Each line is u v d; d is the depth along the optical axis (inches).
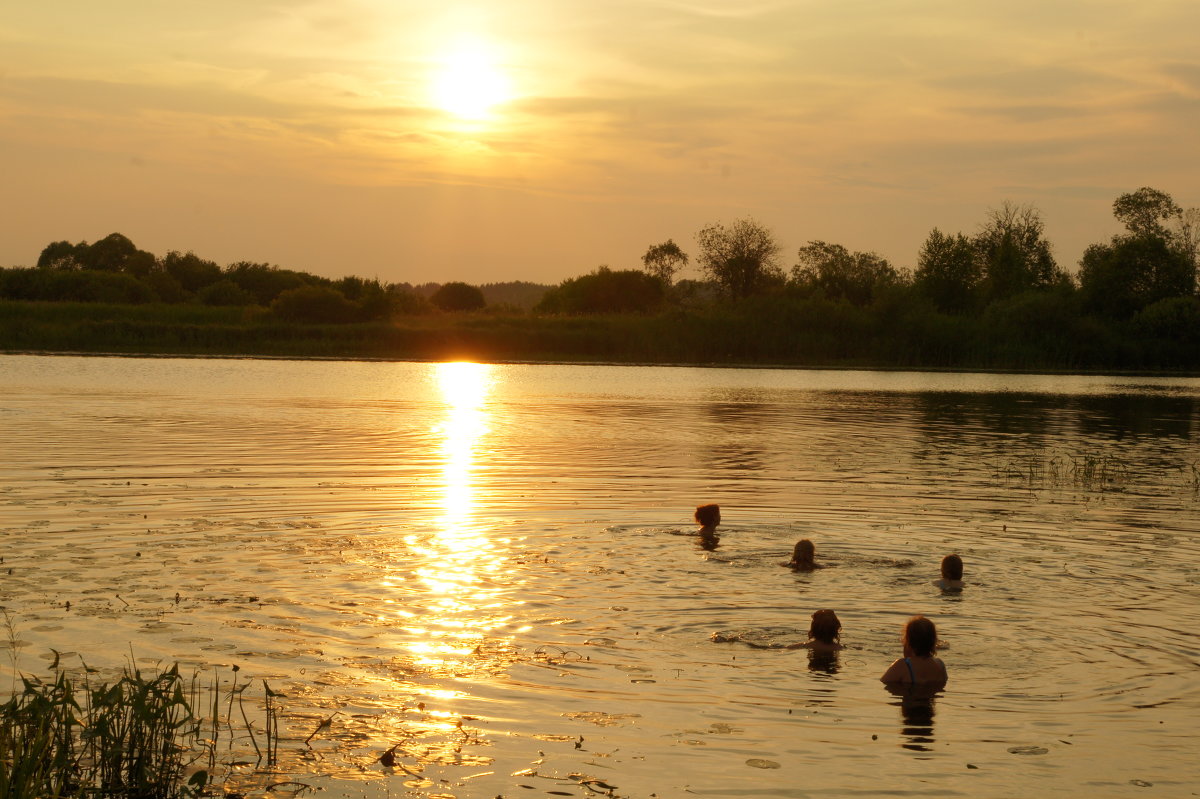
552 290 5103.3
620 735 331.3
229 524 642.2
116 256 6131.9
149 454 952.9
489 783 298.8
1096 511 751.1
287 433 1152.8
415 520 668.1
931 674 380.8
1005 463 1035.9
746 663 400.2
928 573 545.6
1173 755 322.3
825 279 5000.0
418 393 1820.9
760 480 874.1
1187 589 517.7
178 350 3043.8
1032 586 521.3
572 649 412.8
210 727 333.1
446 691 365.4
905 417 1571.1
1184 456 1135.0
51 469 852.0
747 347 3435.0
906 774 306.3
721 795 292.5
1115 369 3484.3
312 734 329.7
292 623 437.1
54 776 303.0
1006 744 329.1
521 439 1149.1
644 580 522.0
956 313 4399.6
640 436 1205.1
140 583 493.0
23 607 448.8
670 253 5378.9
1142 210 4429.1
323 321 3543.3
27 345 3011.8
